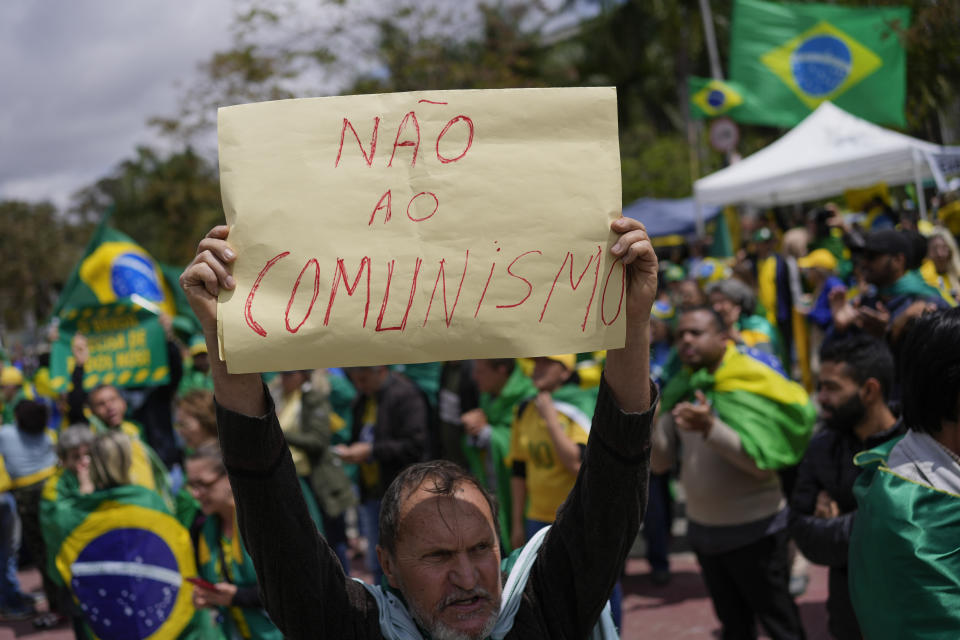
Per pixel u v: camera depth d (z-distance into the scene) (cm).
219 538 373
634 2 3055
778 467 381
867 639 198
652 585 630
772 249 1023
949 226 822
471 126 164
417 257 161
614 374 172
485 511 179
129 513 393
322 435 577
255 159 161
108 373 739
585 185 164
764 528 393
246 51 1545
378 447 568
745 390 395
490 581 176
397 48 1595
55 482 416
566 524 186
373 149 163
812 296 937
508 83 1681
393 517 180
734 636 415
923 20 828
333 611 179
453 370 639
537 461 440
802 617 523
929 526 188
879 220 871
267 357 157
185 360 796
